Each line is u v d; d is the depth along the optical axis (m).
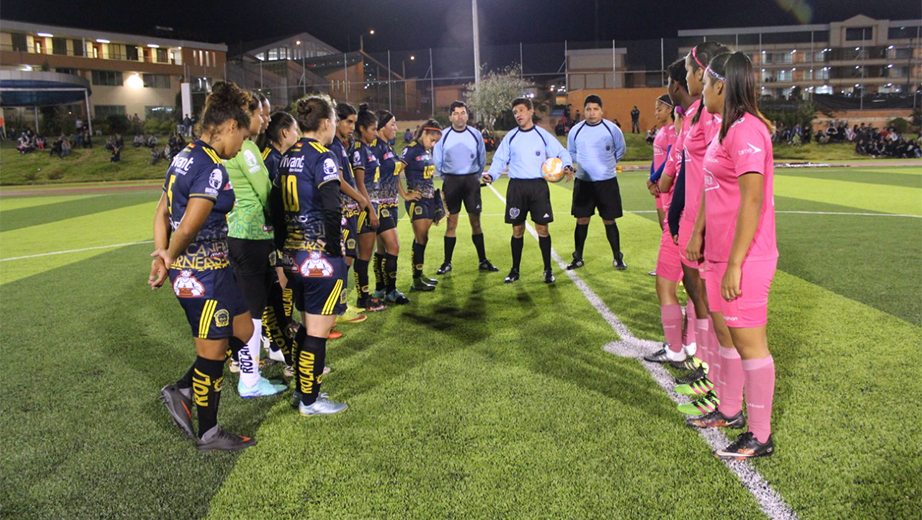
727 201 2.68
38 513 2.47
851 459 2.69
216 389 2.94
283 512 2.43
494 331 4.72
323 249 3.24
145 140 34.03
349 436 3.05
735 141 2.53
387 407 3.38
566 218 11.25
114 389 3.76
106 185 25.16
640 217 10.91
